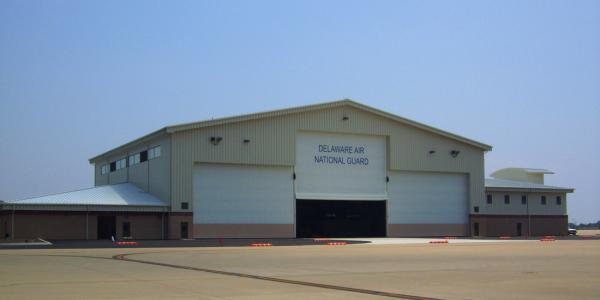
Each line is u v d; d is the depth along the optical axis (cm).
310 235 6719
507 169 9806
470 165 7556
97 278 2033
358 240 5953
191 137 6134
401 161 7125
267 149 6456
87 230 5831
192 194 6094
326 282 1939
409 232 7156
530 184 8550
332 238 6662
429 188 7331
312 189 6694
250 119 6356
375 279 2038
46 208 5700
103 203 5944
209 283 1894
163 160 6281
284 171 6581
